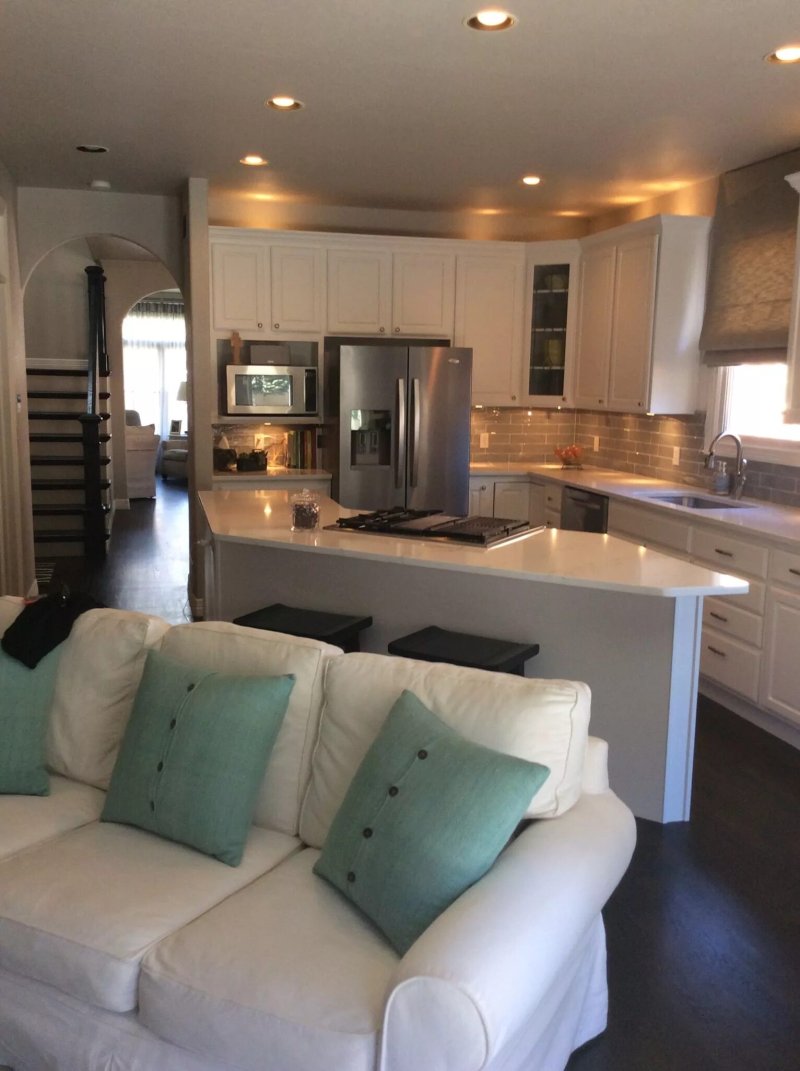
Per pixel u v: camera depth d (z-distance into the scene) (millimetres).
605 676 3262
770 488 4930
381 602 3654
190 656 2477
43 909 1926
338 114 4109
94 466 8273
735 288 5055
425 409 6035
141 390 14367
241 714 2189
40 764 2521
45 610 2717
